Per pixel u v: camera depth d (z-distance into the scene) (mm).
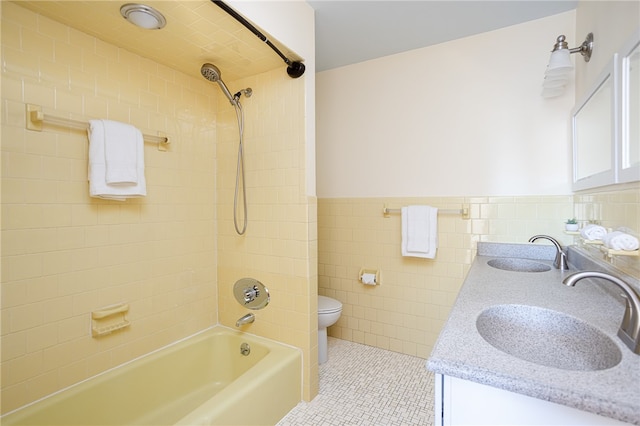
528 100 2131
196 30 1534
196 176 2105
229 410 1390
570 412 708
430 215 2328
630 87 1229
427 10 1979
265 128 2004
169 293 1943
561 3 1927
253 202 2066
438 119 2408
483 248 2229
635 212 1183
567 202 2035
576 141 1910
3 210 1286
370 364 2348
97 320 1584
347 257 2752
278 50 1661
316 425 1670
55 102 1440
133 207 1755
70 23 1463
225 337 2111
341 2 1876
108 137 1517
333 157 2822
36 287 1381
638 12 1157
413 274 2496
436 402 828
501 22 2123
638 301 840
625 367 726
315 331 1932
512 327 1148
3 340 1291
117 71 1680
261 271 2039
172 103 1955
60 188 1454
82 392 1485
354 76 2725
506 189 2201
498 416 771
